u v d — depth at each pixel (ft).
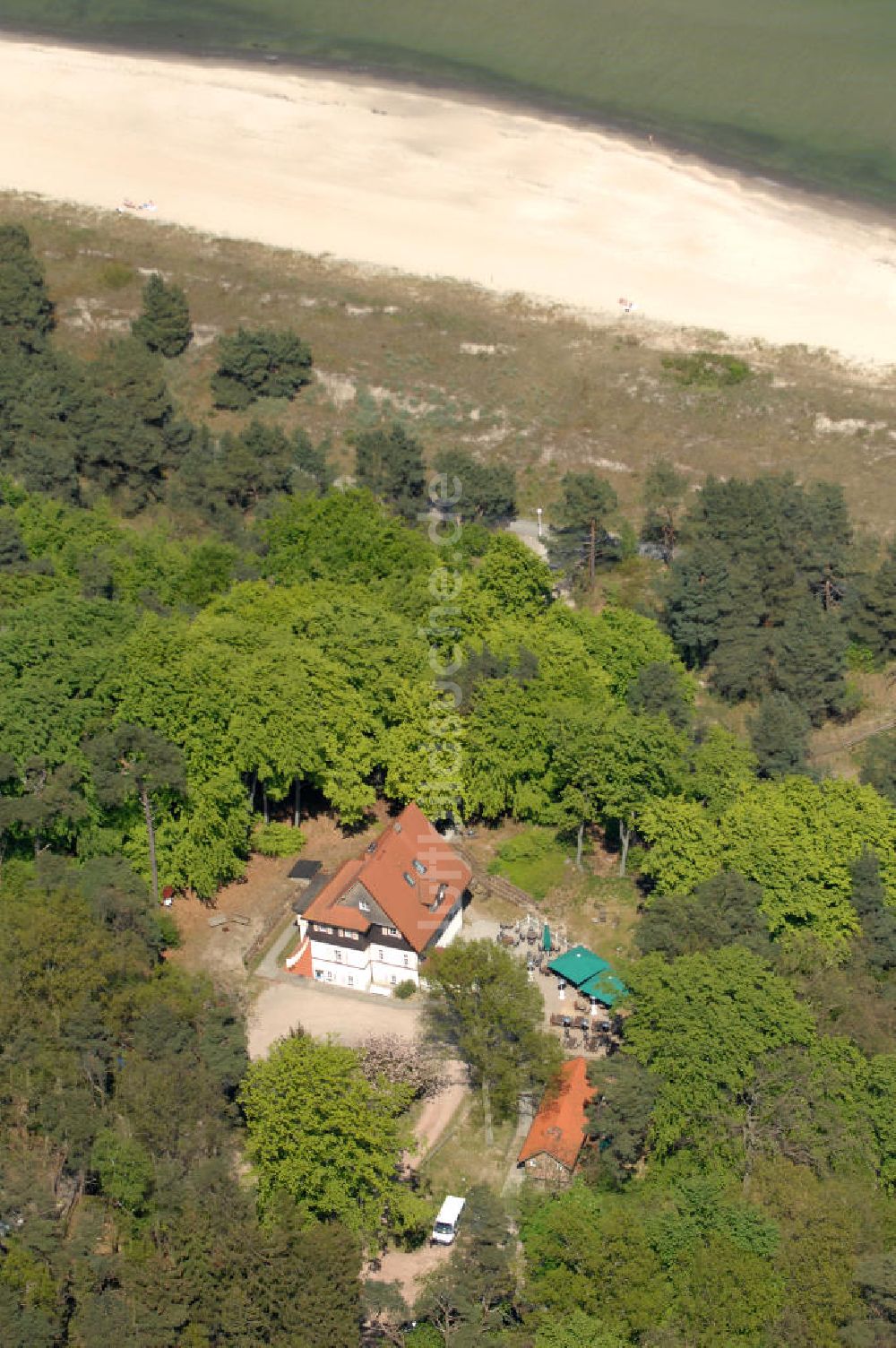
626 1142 339.98
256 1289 298.97
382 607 484.74
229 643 452.35
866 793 433.89
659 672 465.47
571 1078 364.79
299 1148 325.42
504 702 440.45
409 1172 353.92
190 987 364.58
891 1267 311.27
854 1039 363.15
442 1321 313.32
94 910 374.84
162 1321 292.81
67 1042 336.08
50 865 393.50
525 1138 360.69
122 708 418.31
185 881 419.74
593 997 391.86
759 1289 307.78
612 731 426.92
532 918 420.77
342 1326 297.53
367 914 391.45
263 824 446.60
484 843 447.42
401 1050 375.86
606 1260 313.12
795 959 374.43
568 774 433.07
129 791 402.11
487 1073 360.48
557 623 498.28
